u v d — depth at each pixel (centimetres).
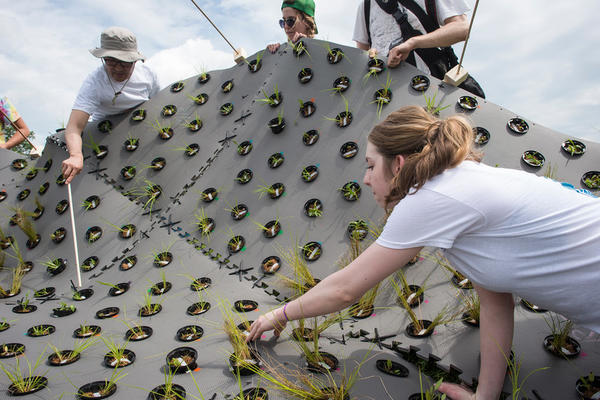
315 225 266
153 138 358
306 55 339
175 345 186
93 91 348
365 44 360
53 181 349
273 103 328
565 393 147
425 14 298
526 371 158
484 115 277
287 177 293
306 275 233
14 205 349
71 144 326
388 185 140
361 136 288
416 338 185
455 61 324
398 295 214
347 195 269
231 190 305
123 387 156
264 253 263
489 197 118
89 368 170
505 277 125
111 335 199
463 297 206
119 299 241
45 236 311
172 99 378
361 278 132
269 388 150
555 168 251
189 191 316
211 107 364
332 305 141
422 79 296
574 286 118
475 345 174
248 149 318
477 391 142
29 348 190
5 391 155
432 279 223
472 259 128
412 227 122
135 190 333
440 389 149
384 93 297
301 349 176
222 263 264
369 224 254
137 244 288
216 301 226
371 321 203
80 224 310
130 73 356
